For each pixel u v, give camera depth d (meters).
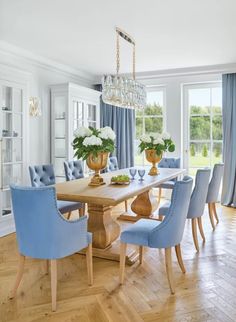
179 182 2.43
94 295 2.45
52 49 4.57
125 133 6.40
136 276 2.79
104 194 2.74
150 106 6.43
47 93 5.33
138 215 4.49
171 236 2.49
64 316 2.16
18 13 3.29
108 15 3.34
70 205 3.69
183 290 2.52
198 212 3.42
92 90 5.98
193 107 6.09
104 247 3.24
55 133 5.44
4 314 2.19
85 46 4.43
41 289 2.56
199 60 5.23
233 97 5.54
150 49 4.57
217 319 2.12
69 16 3.37
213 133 5.98
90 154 3.20
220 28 3.71
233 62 5.38
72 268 2.98
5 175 4.27
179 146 6.10
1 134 4.15
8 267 3.01
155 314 2.18
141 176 3.64
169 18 3.41
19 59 4.66
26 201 2.21
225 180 5.67
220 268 2.95
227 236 3.91
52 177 4.06
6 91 4.28
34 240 2.27
